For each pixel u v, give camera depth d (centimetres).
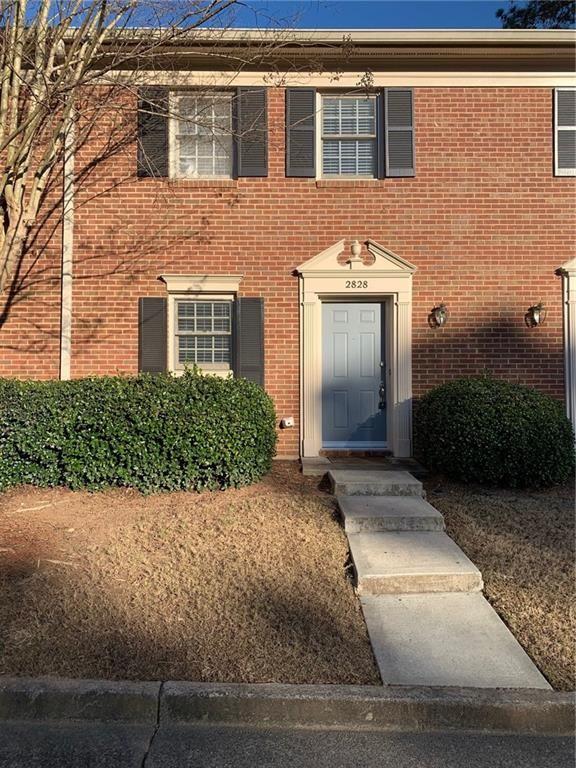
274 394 750
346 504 529
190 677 293
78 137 683
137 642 319
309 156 753
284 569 411
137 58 614
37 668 295
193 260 748
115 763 248
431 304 752
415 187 752
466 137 754
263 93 748
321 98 773
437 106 755
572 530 491
